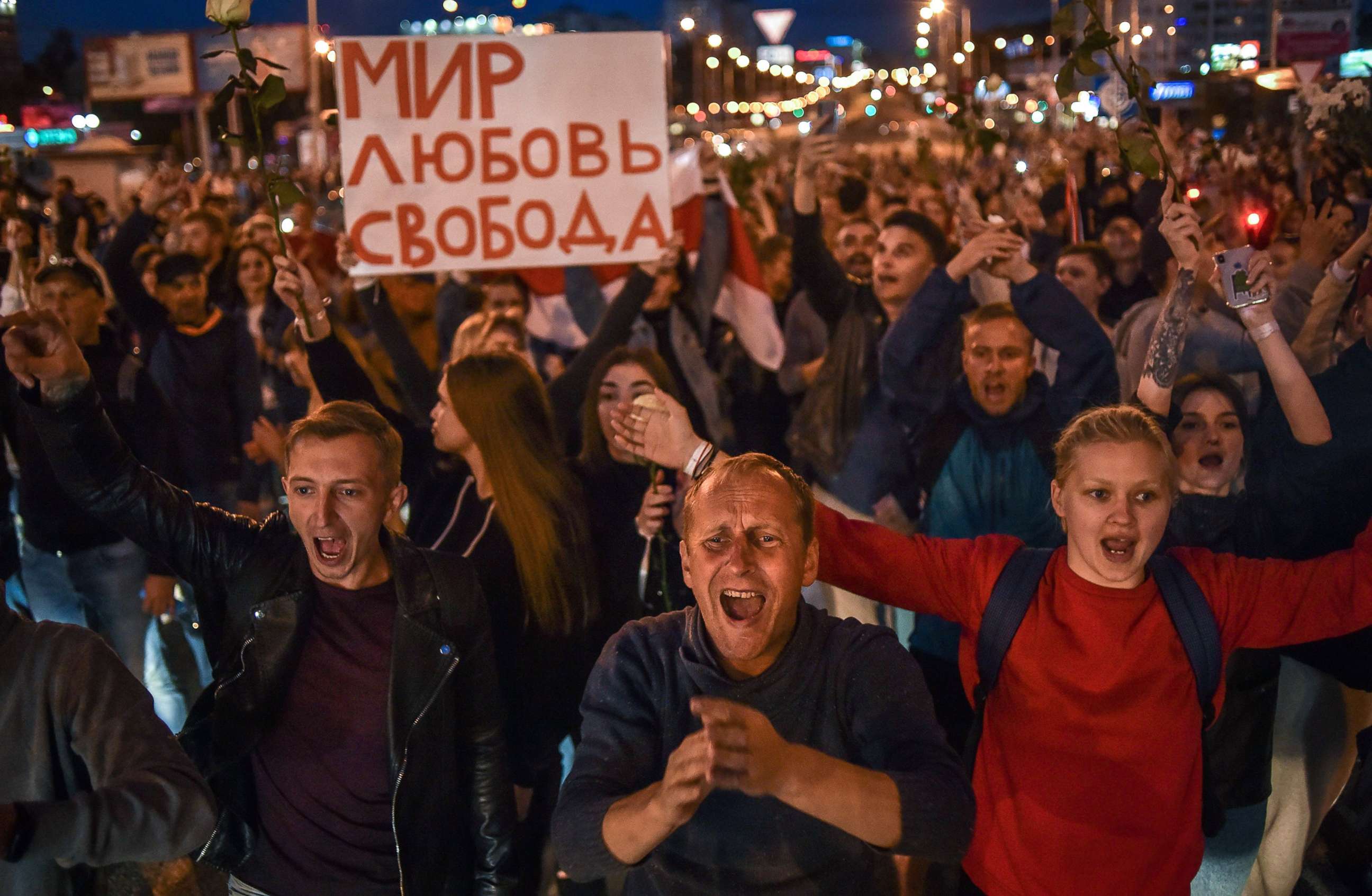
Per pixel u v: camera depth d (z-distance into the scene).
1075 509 2.55
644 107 4.79
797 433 5.40
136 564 4.97
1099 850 2.53
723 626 2.12
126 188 15.76
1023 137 20.28
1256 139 12.88
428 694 2.62
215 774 2.58
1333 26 16.09
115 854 1.90
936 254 5.43
